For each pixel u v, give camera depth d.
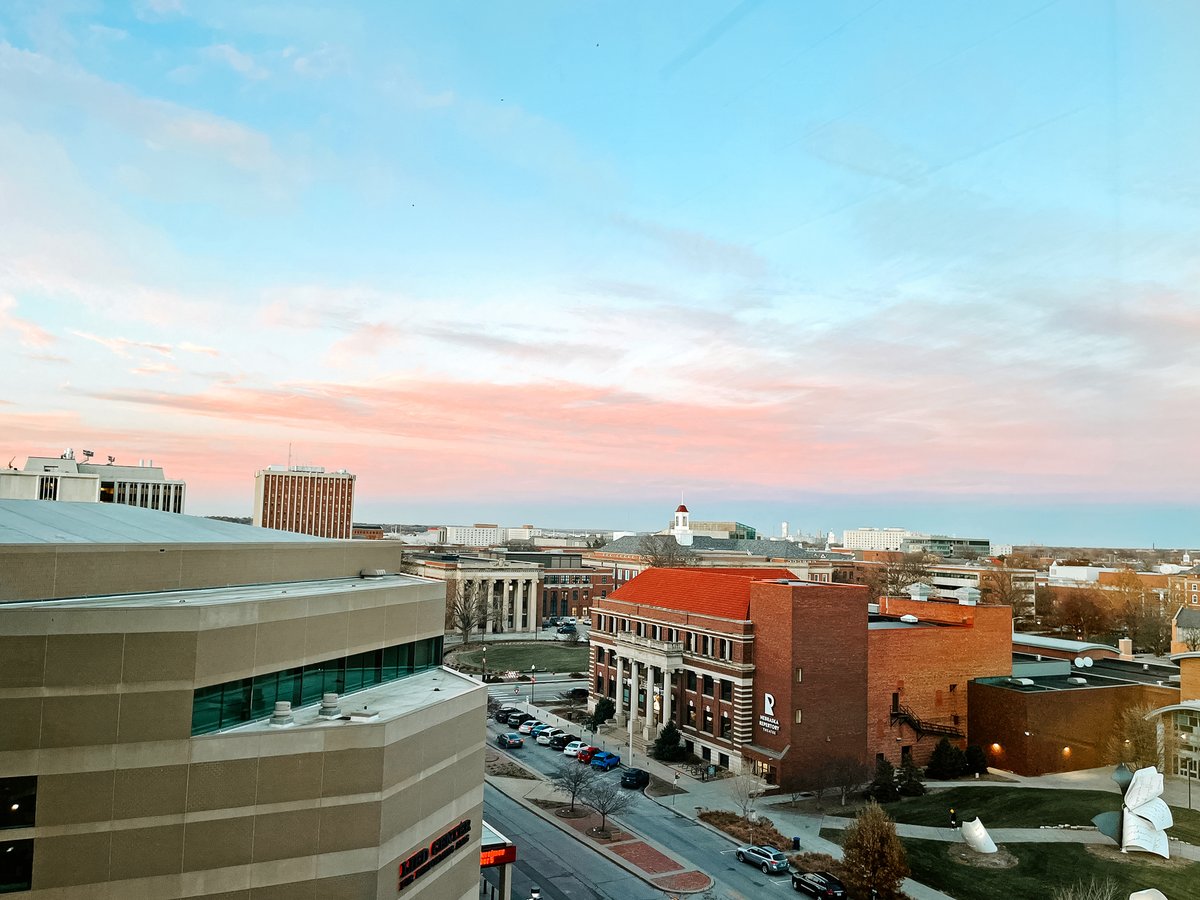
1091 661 66.75
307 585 34.66
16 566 24.50
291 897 25.14
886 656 68.56
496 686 105.44
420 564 168.88
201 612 24.48
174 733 23.73
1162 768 44.16
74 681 22.72
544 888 43.81
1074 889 37.16
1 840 21.88
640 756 72.81
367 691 32.88
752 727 67.00
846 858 43.41
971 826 44.38
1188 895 33.72
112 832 22.86
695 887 44.19
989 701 67.62
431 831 29.97
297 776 25.42
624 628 86.75
